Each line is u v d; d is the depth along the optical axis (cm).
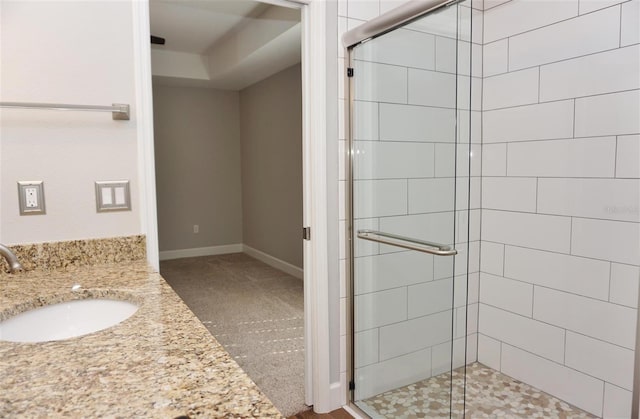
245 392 63
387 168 182
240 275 471
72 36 134
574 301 199
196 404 60
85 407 59
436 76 156
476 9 232
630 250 175
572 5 192
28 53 128
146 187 148
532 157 213
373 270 193
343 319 202
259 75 489
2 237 127
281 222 491
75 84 135
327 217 193
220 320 327
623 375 181
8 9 125
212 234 588
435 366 167
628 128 174
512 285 229
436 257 162
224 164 588
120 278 124
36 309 107
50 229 133
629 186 174
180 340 82
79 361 73
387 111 180
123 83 143
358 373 203
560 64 198
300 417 195
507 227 229
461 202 154
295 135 450
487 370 242
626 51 172
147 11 145
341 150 197
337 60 192
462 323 159
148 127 148
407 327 178
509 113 224
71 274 128
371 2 199
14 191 128
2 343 81
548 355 212
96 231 141
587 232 191
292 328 310
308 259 196
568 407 202
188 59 504
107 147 141
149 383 66
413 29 165
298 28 320
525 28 213
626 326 179
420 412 174
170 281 445
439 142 158
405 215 175
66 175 135
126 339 83
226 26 400
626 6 172
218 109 577
